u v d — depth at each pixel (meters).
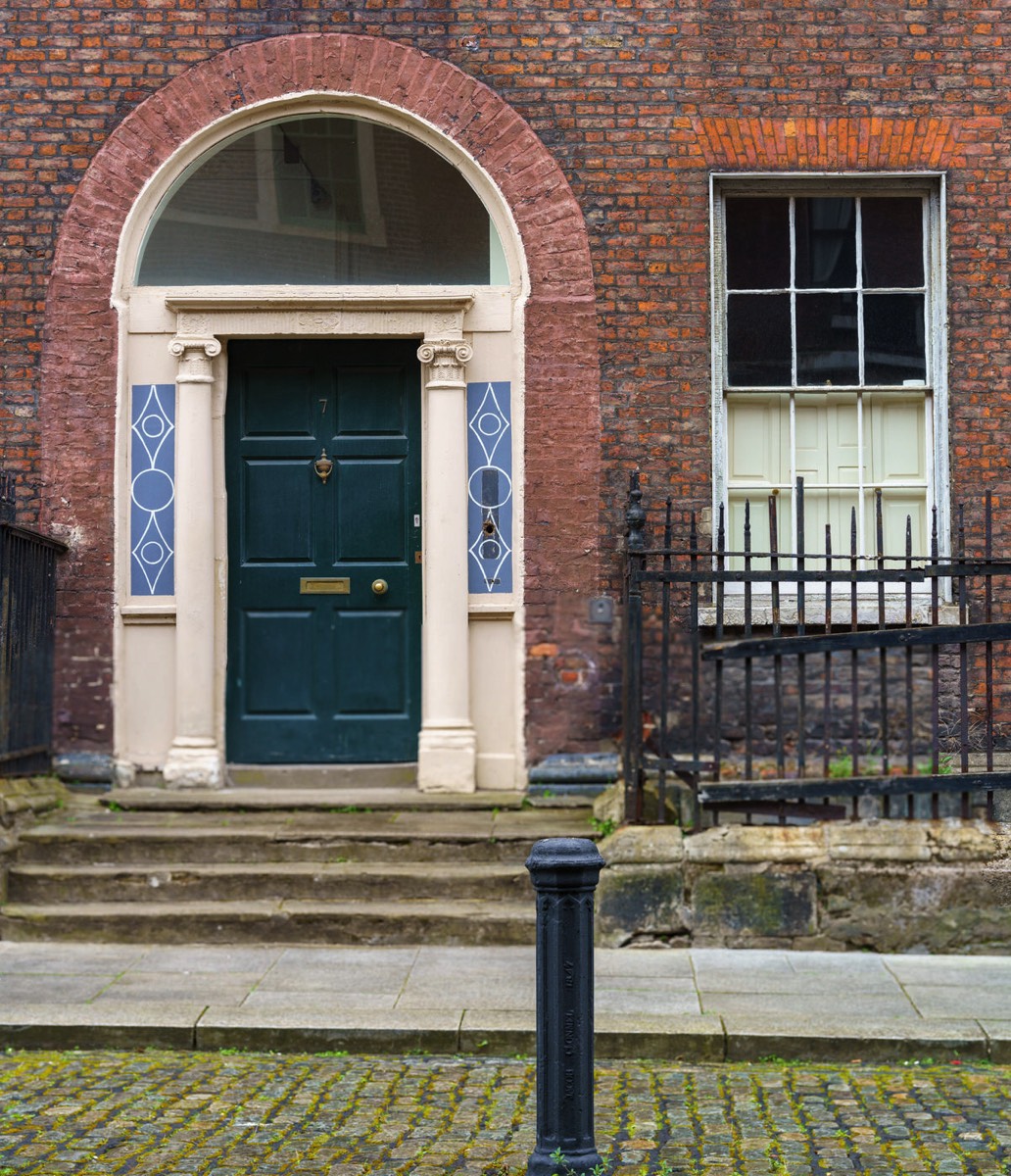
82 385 8.89
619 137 8.95
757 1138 5.02
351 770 9.06
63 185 8.93
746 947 7.30
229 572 9.16
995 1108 5.33
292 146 9.13
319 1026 6.05
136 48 8.98
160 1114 5.25
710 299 8.94
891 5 8.97
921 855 7.28
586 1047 4.46
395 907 7.54
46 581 8.70
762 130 8.94
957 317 8.95
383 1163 4.77
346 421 9.20
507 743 8.92
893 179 9.09
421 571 9.16
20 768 8.35
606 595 8.88
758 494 9.16
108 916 7.45
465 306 8.89
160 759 8.89
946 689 8.86
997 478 8.91
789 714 8.84
